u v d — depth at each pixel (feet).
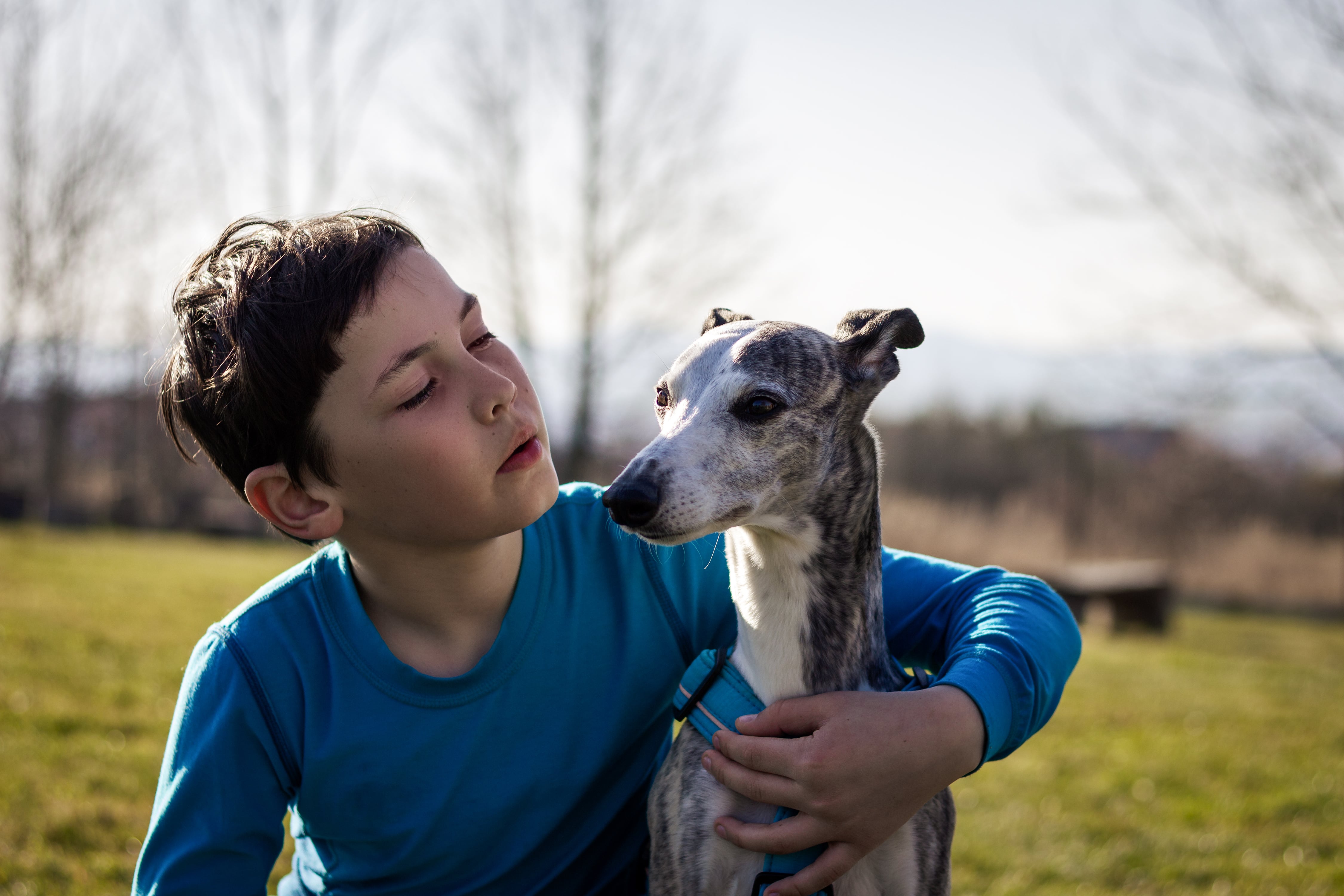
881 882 6.61
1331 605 55.31
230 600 31.63
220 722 5.80
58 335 74.02
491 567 6.11
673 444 6.77
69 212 72.59
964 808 15.69
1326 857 14.14
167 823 5.75
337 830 6.04
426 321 5.54
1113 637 40.01
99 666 21.27
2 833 12.00
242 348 5.52
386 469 5.48
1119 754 19.38
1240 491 69.62
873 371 7.46
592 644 6.56
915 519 61.16
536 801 6.24
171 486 79.97
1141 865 13.55
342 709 5.91
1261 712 23.80
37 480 77.77
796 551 6.72
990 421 94.17
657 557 7.04
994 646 6.23
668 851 6.67
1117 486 75.20
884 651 7.02
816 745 5.63
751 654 6.75
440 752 5.99
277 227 6.22
